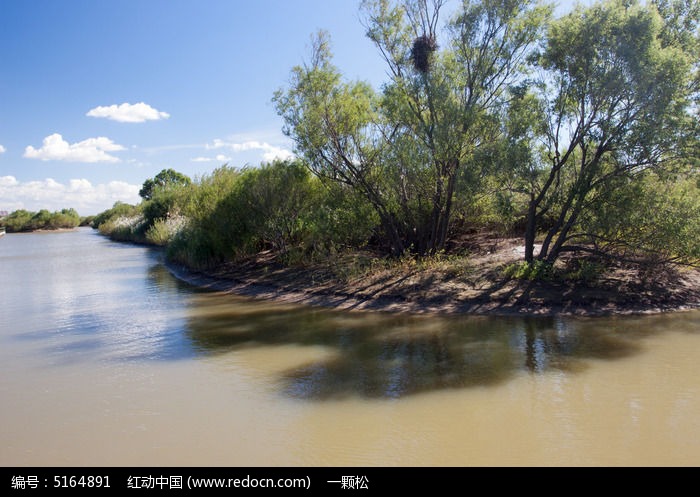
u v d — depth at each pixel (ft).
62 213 364.17
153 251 124.57
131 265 93.97
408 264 54.70
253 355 32.96
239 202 68.28
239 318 44.50
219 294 57.62
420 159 50.37
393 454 19.44
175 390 27.02
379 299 47.34
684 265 45.47
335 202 60.03
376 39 53.16
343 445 20.26
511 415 22.34
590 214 45.88
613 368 27.81
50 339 39.22
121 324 43.78
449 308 43.34
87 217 403.75
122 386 27.91
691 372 26.89
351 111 54.65
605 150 43.65
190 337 38.40
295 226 67.41
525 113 45.75
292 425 22.18
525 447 19.53
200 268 74.28
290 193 65.77
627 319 38.32
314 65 54.75
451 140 48.01
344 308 46.39
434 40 50.16
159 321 44.57
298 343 35.45
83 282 72.18
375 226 60.70
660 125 40.60
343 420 22.52
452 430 21.15
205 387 27.32
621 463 18.15
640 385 25.29
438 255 54.65
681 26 43.34
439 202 54.34
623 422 21.30
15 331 42.42
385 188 57.16
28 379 29.60
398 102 52.06
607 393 24.40
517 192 50.21
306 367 30.09
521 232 65.62
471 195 47.75
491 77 50.47
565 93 44.57
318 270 59.26
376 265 55.93
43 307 53.26
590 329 35.88
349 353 32.58
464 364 29.37
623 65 41.11
